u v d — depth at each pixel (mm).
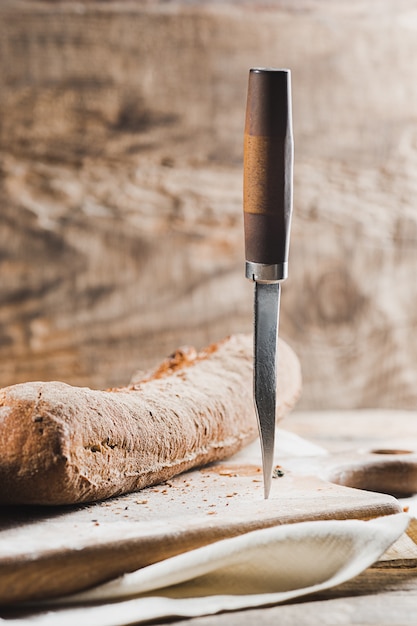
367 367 1499
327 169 1494
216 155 1483
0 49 1452
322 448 991
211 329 1490
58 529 693
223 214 1485
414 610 668
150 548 677
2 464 706
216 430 851
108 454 741
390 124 1495
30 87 1462
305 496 774
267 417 753
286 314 1491
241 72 1478
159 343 1487
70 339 1478
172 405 821
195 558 667
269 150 729
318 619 657
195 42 1467
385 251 1493
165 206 1479
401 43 1486
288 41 1479
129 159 1479
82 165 1475
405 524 709
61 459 704
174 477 827
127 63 1466
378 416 1166
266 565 684
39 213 1467
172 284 1484
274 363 750
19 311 1469
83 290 1475
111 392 801
